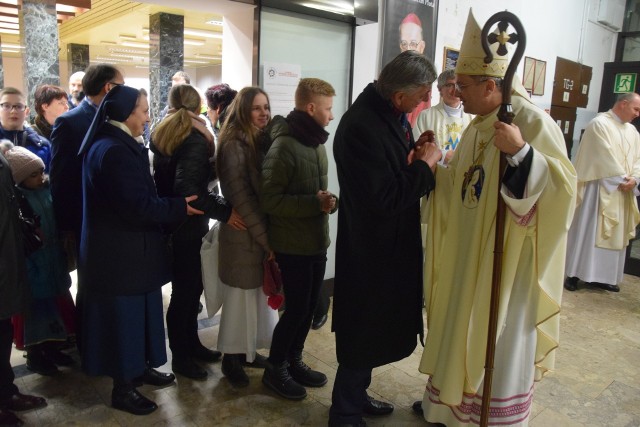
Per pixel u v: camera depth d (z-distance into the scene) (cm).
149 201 186
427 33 357
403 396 232
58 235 227
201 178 210
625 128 389
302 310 214
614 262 390
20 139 257
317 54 309
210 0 274
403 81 160
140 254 193
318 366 256
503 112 145
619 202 380
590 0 515
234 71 308
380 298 176
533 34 455
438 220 196
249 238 214
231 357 232
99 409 211
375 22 316
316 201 203
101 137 186
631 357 286
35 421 201
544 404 234
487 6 409
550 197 157
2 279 181
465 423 185
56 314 230
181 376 239
